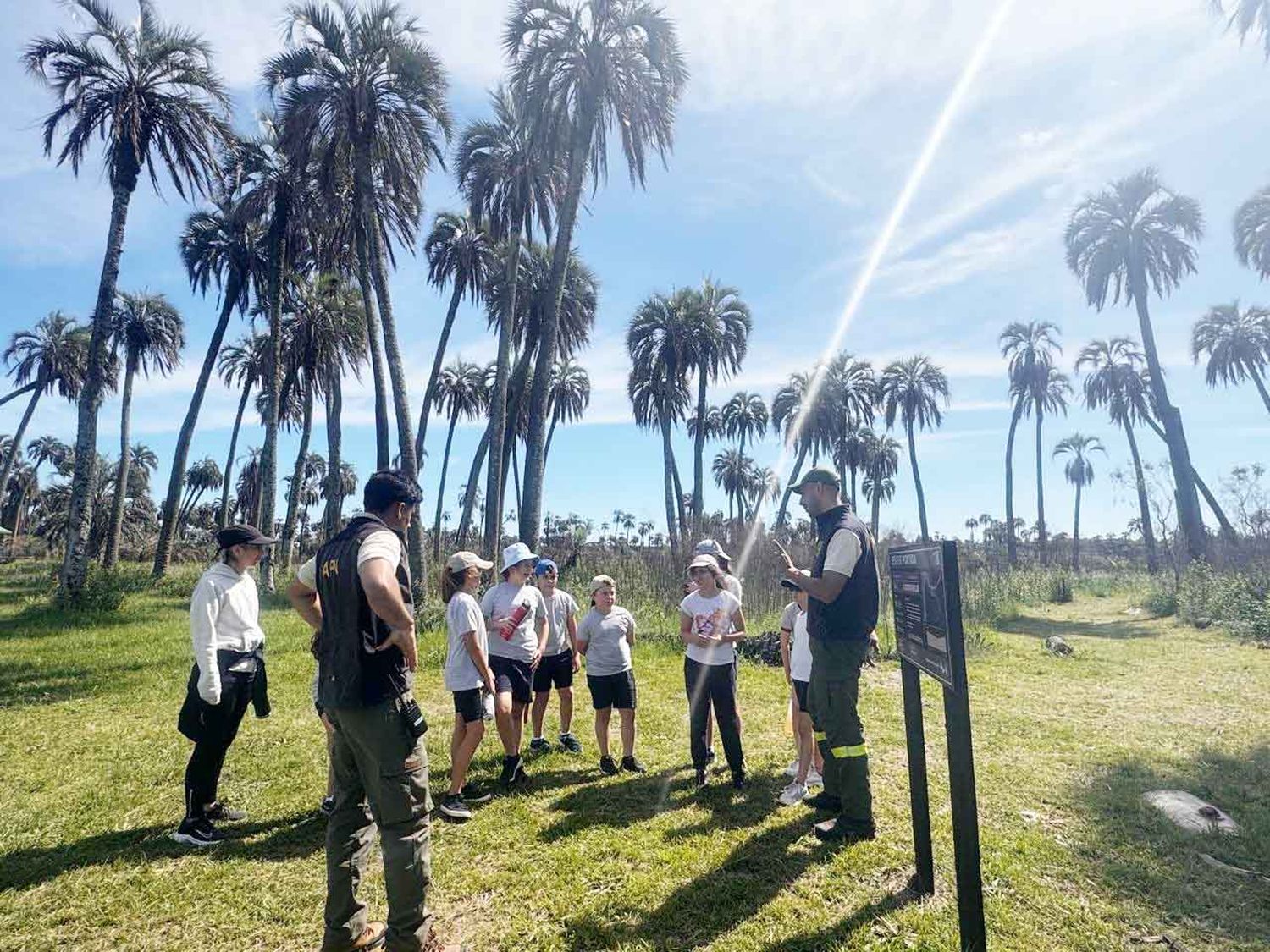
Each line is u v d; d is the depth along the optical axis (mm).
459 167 19703
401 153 16250
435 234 27250
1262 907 3291
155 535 59562
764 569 14844
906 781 5070
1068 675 9133
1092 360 40312
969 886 2762
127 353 30172
